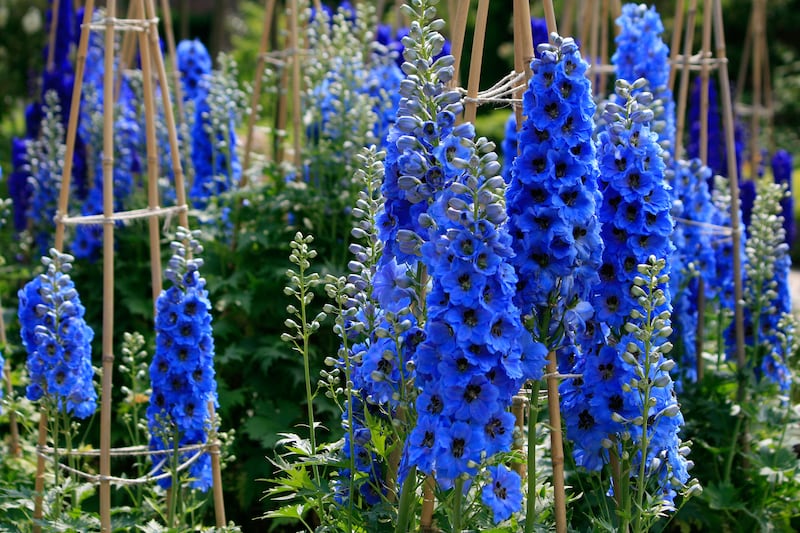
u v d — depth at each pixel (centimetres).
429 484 324
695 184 580
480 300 284
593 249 321
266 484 559
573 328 324
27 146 802
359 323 343
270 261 620
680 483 345
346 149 621
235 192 635
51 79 872
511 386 303
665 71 580
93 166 755
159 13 1648
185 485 461
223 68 715
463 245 286
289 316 600
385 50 693
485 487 304
